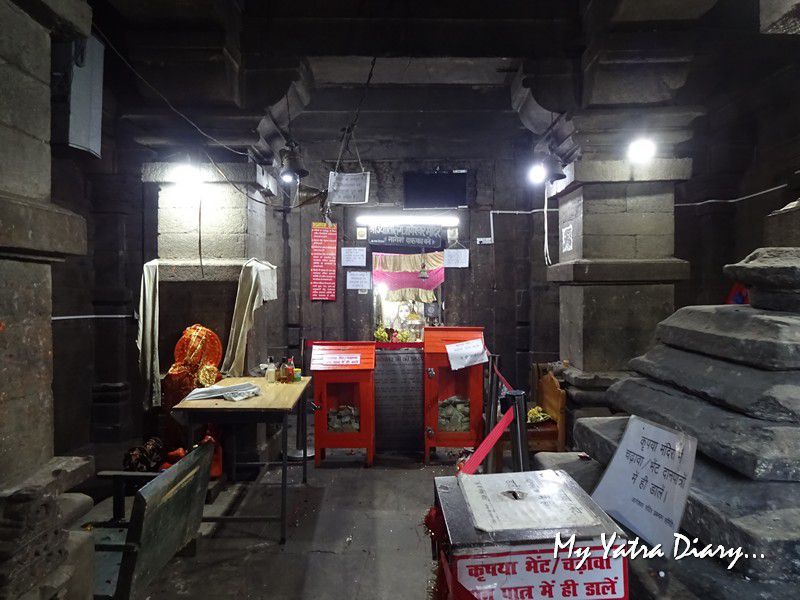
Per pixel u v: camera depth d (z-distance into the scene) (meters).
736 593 1.26
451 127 6.88
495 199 7.20
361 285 7.19
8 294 1.67
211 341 4.58
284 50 4.79
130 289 6.35
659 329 2.25
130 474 3.47
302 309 7.20
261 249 5.42
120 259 6.23
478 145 7.14
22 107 1.78
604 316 4.94
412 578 3.13
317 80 6.21
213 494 4.21
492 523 1.35
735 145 5.80
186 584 3.06
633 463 1.71
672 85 4.60
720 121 5.91
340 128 6.82
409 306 7.38
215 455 4.43
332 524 3.84
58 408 5.61
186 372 4.42
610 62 4.46
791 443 1.39
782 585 1.26
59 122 3.83
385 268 7.15
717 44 4.93
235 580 3.11
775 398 1.45
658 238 4.94
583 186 4.91
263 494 4.38
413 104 6.58
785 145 5.23
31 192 1.83
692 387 1.77
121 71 5.81
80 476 1.85
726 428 1.51
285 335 7.23
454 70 5.88
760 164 5.64
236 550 3.46
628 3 4.11
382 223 7.23
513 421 2.70
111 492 4.47
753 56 5.04
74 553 1.79
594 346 4.94
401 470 4.95
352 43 4.80
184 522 2.69
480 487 1.61
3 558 1.41
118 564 3.12
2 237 1.52
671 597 1.31
